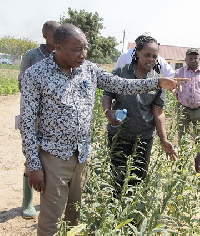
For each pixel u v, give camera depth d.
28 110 2.62
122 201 3.33
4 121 10.48
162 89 3.51
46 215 2.80
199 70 6.09
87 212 3.18
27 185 4.03
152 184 3.60
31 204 4.15
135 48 3.47
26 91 2.62
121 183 3.76
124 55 4.82
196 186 3.92
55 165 2.71
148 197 3.27
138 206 3.28
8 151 7.07
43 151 2.75
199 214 4.24
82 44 2.55
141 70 3.46
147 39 3.31
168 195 2.99
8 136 8.43
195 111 5.98
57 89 2.60
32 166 2.66
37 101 2.64
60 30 2.55
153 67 3.64
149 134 3.64
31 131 2.64
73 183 2.93
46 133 2.71
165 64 5.44
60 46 2.55
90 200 3.32
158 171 3.79
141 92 2.98
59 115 2.65
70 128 2.68
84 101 2.74
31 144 2.64
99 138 4.18
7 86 20.52
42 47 3.70
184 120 6.06
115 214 3.28
